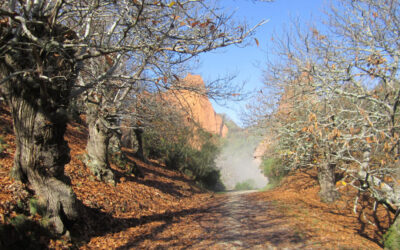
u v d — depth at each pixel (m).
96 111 10.38
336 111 9.00
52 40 4.86
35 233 5.23
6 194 5.42
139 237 7.20
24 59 5.21
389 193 6.88
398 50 7.80
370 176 7.18
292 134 9.70
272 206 12.77
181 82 8.04
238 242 7.01
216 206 13.66
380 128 7.76
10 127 10.62
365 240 7.71
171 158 24.50
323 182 14.20
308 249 6.46
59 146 5.95
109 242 6.48
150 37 6.36
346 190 13.98
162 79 6.38
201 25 5.37
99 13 6.91
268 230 8.27
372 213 11.30
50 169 5.87
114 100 9.29
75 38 6.27
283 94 11.53
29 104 5.41
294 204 13.12
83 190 8.60
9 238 4.68
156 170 19.73
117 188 10.71
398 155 6.96
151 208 10.56
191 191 18.89
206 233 7.93
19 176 5.85
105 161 10.90
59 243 5.48
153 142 23.69
